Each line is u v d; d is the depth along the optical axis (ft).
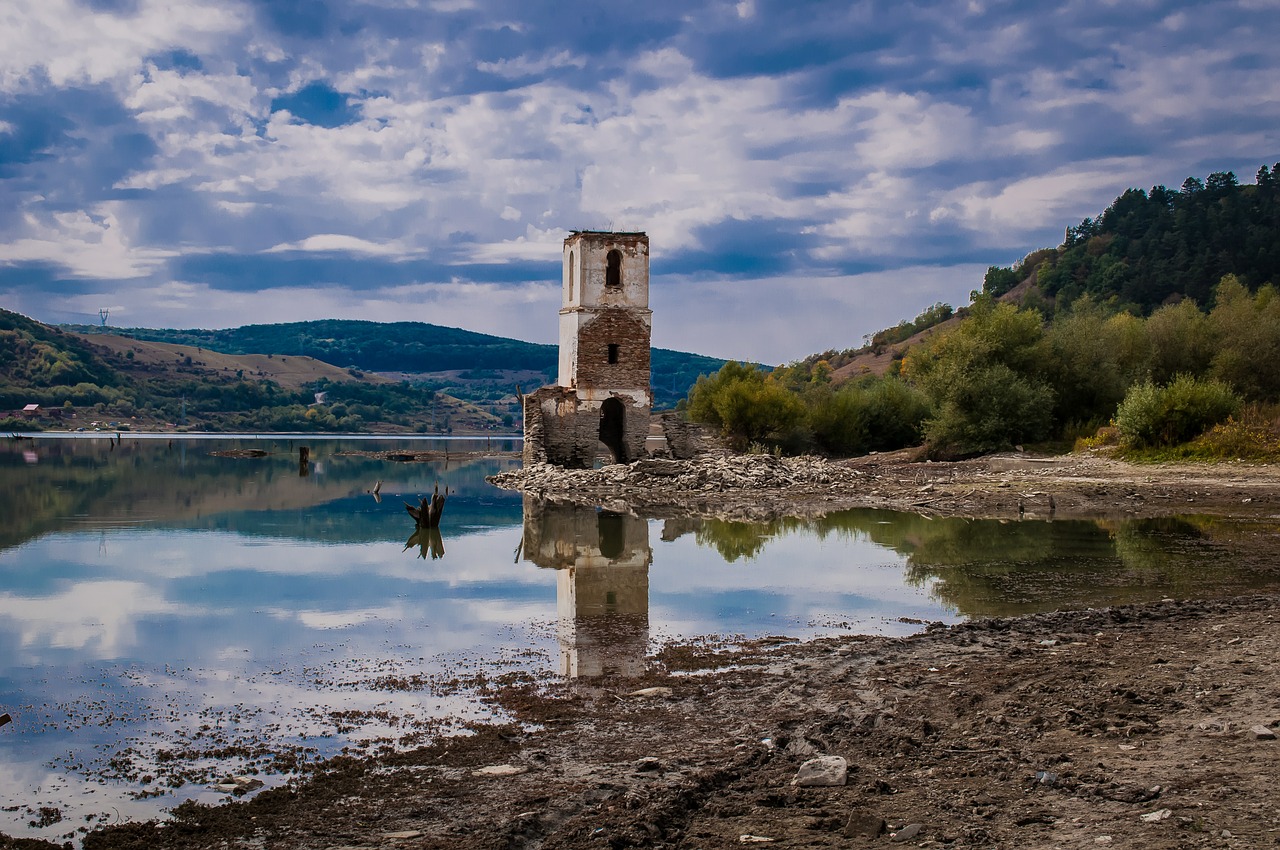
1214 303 391.45
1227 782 31.65
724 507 140.15
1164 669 46.75
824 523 120.47
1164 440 180.14
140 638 63.16
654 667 55.16
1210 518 116.57
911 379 270.46
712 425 237.04
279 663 57.00
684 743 41.55
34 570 88.63
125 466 231.91
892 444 243.81
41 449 306.55
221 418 568.82
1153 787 31.68
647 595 77.00
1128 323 254.27
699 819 32.30
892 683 48.83
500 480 187.42
